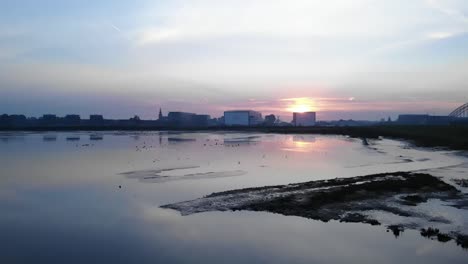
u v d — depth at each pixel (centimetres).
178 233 1958
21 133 14600
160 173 3875
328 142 8894
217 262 1596
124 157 5428
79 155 5772
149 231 1998
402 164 4584
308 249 1728
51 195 2889
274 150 6581
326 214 2230
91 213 2356
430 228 1966
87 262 1608
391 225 2025
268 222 2112
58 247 1783
